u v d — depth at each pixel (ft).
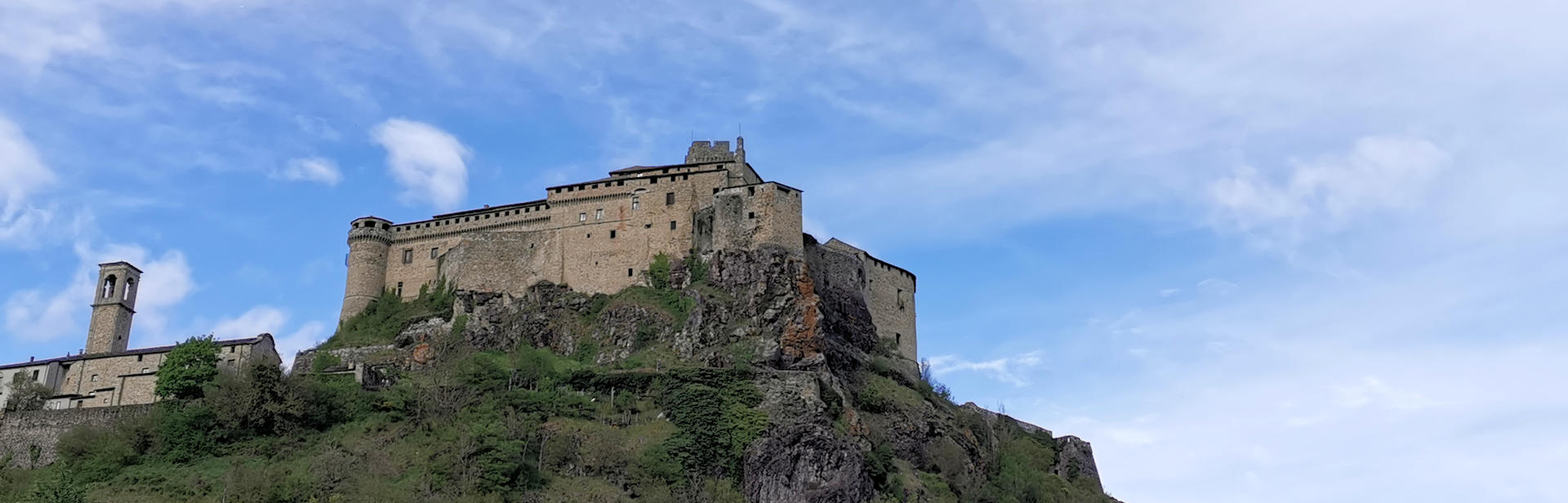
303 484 399.03
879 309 572.92
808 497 420.77
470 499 391.04
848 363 508.53
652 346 509.76
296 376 457.27
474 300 557.33
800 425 440.86
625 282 556.51
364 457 420.36
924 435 489.26
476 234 588.09
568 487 411.34
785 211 542.16
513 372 479.82
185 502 395.96
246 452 427.74
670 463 425.28
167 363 469.16
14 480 419.74
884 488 440.86
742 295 519.60
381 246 599.98
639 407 457.68
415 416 445.37
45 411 453.99
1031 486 502.79
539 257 572.92
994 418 565.12
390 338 556.92
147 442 431.43
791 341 494.18
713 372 463.01
